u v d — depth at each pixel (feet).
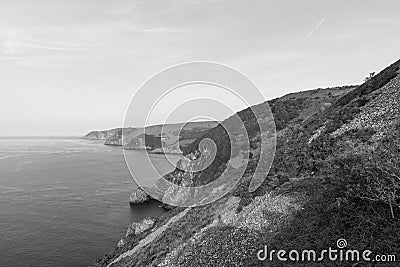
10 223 169.07
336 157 70.23
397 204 46.29
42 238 150.10
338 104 114.11
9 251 136.56
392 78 96.12
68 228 162.91
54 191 240.73
